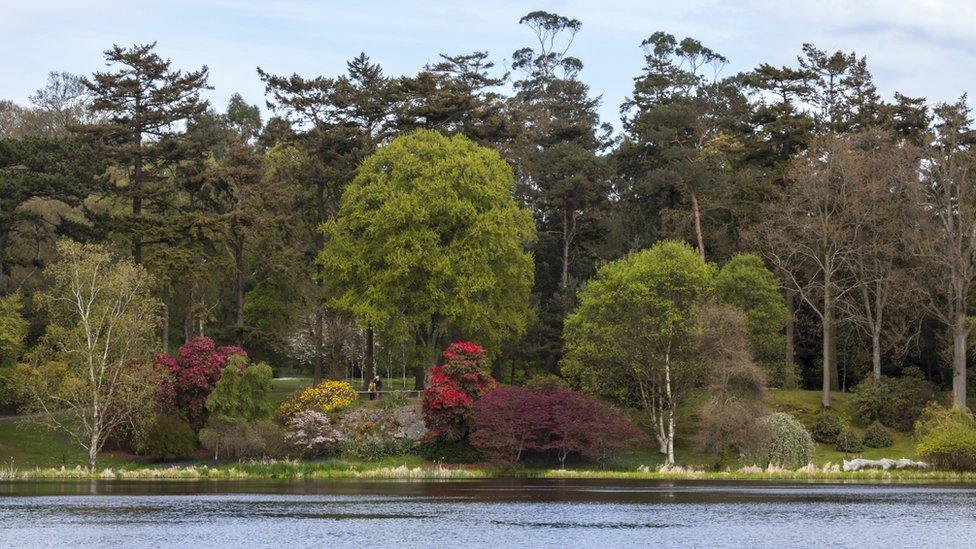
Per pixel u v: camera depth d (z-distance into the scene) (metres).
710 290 82.88
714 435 75.38
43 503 53.75
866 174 88.44
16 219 82.38
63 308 75.50
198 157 94.69
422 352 88.56
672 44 153.50
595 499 56.94
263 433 77.31
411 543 41.72
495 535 43.75
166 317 93.06
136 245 90.62
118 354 74.56
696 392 89.00
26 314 92.19
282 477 72.62
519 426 76.44
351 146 96.38
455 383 79.44
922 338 96.69
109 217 89.38
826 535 44.44
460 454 78.94
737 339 78.25
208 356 80.06
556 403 77.88
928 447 75.94
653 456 81.94
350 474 73.56
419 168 88.12
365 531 44.66
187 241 91.50
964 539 43.66
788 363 94.81
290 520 47.72
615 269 86.06
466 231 87.75
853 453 81.75
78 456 76.75
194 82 92.81
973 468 75.56
